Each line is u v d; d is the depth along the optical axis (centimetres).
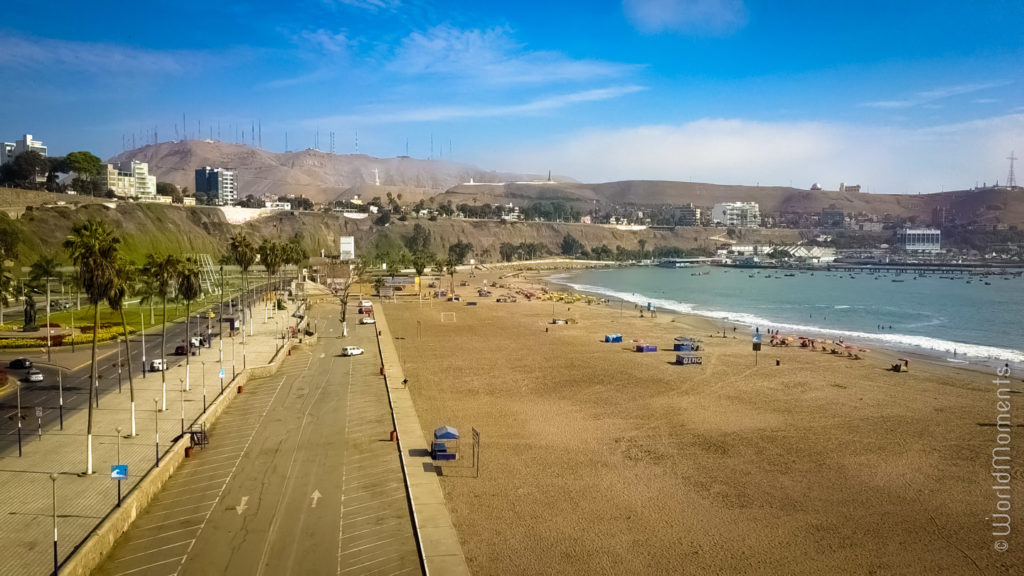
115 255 6053
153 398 7844
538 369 10594
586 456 6412
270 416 7600
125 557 4309
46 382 8581
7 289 10900
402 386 9238
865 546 4662
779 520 5053
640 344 12544
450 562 4319
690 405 8356
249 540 4559
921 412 8031
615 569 4322
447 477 5819
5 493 4950
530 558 4438
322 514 4991
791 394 8956
